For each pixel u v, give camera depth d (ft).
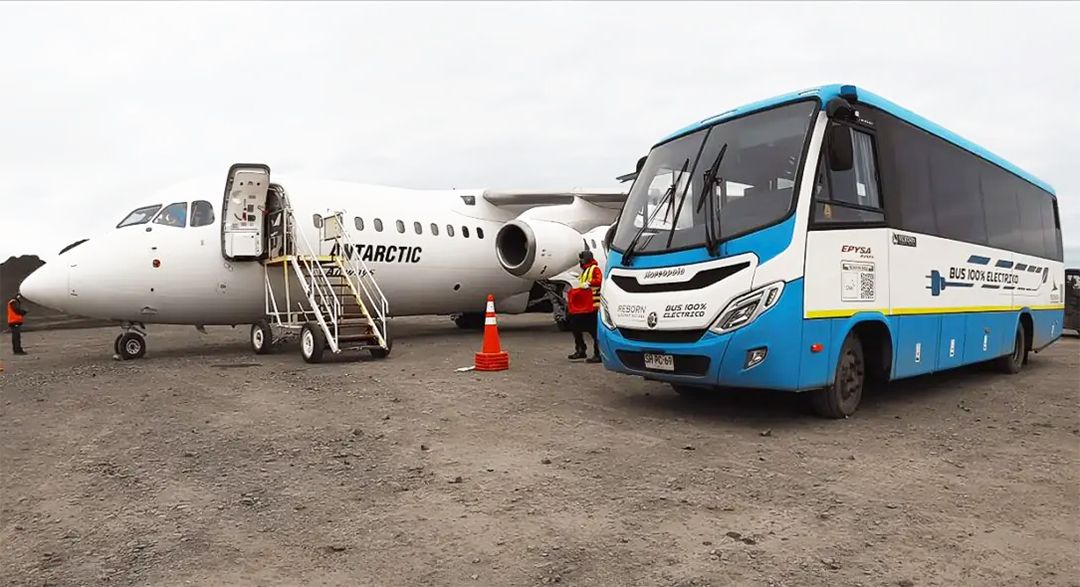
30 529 12.44
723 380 19.34
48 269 34.88
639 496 13.99
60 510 13.42
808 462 16.51
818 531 12.10
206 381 28.66
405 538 11.86
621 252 22.25
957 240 26.23
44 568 10.77
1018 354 33.09
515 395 25.17
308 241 40.01
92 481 15.21
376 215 44.39
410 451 17.49
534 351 40.52
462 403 23.67
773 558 10.93
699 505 13.46
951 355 25.75
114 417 21.70
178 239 36.68
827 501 13.70
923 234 23.93
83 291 34.50
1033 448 18.02
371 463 16.46
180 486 14.82
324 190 42.65
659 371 20.76
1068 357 41.37
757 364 18.86
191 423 20.72
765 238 19.15
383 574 10.46
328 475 15.52
